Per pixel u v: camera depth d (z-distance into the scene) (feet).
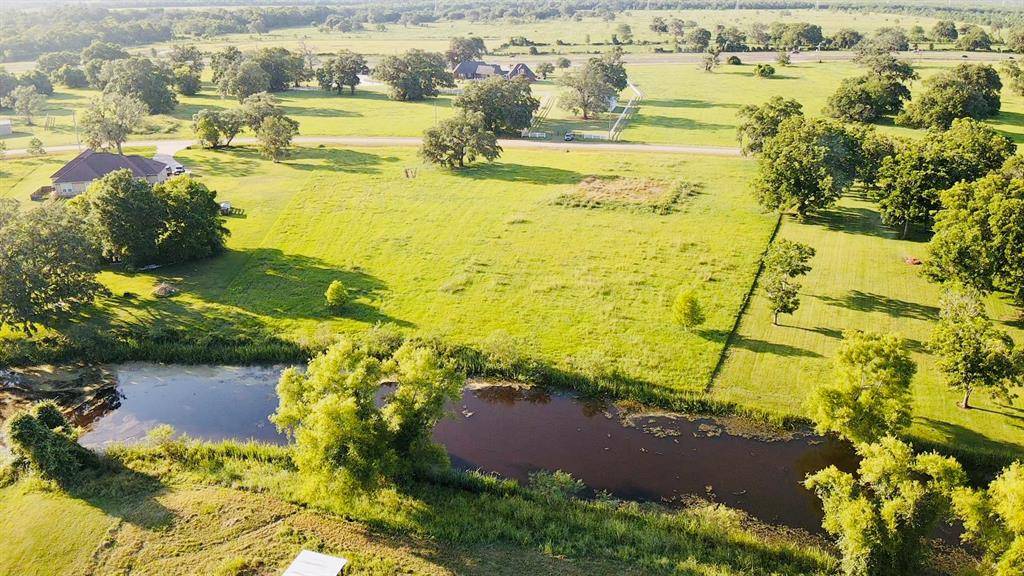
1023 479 111.14
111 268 257.75
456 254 267.80
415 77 591.37
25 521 136.77
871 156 302.66
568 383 190.49
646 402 183.01
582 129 479.00
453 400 150.30
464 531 136.56
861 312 219.41
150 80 525.34
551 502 146.10
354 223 298.97
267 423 177.17
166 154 407.03
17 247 205.26
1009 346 161.27
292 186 345.92
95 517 138.00
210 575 123.24
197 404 185.26
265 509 140.56
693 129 465.88
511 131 466.70
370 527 136.56
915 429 165.37
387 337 206.69
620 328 213.87
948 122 414.21
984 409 172.14
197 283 246.68
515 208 313.73
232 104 577.43
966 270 208.44
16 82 577.84
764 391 182.80
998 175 232.12
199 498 143.54
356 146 429.38
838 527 126.82
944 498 119.03
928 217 268.82
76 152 413.80
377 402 182.80
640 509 147.02
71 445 150.92
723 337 207.72
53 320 220.23
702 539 136.15
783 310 207.72
